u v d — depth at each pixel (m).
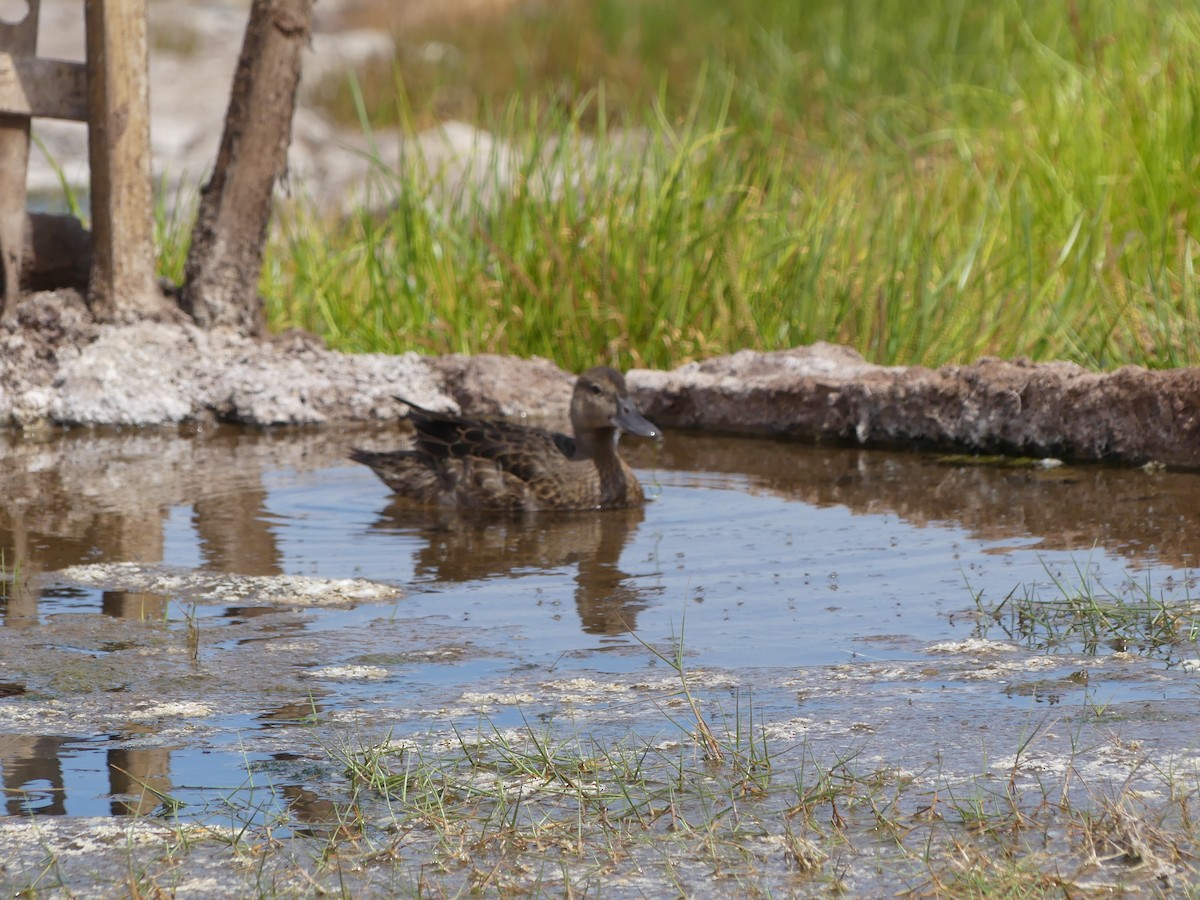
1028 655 8.44
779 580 10.41
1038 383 14.63
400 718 7.60
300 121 35.81
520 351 18.88
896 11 33.03
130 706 7.82
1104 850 5.82
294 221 23.09
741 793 6.52
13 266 16.92
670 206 18.53
